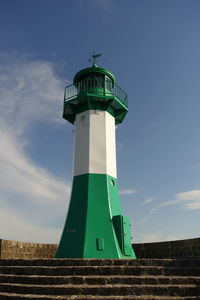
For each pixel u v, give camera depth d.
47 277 10.49
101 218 15.80
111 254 14.67
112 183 17.55
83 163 17.58
